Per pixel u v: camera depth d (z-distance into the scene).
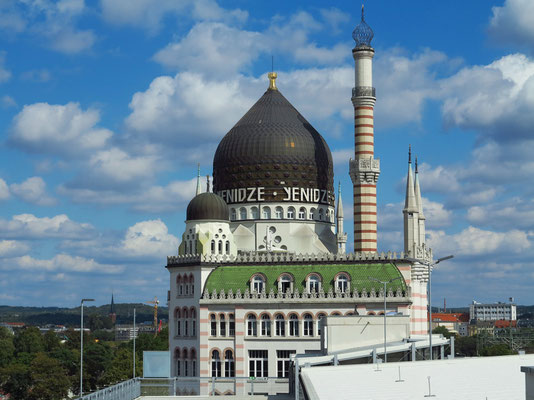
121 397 101.00
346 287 166.12
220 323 168.50
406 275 167.75
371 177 179.12
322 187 187.00
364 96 180.75
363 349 121.75
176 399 109.38
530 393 53.81
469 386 81.12
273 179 183.88
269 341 166.00
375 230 179.38
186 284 174.38
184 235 176.88
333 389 79.81
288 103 193.50
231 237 176.00
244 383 162.38
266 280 168.25
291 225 183.00
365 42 183.25
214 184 190.00
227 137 188.75
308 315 166.00
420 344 121.44
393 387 80.81
